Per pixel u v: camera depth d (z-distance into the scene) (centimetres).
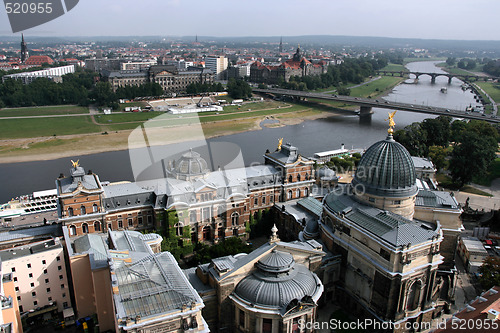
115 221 13262
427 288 10212
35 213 17300
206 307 9388
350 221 10769
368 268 10350
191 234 13588
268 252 9394
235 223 14300
